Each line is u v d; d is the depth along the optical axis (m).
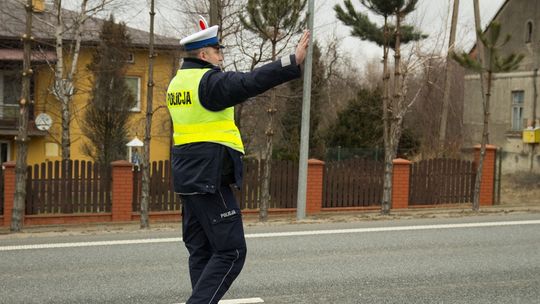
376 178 16.77
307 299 5.65
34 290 5.98
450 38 26.25
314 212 16.02
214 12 14.34
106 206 15.41
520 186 23.41
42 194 14.92
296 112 27.59
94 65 22.38
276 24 13.23
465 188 17.17
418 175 16.72
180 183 3.99
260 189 16.12
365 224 10.44
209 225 4.00
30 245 8.38
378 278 6.45
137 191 15.52
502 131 29.22
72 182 15.14
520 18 28.50
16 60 23.89
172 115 4.06
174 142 4.12
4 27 24.31
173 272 6.73
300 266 6.99
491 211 13.62
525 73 28.05
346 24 20.62
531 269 6.92
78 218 15.10
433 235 9.12
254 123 26.83
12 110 25.45
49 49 25.16
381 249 8.02
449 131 35.56
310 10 13.21
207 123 3.87
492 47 13.94
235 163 3.93
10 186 14.46
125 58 22.53
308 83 13.46
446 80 27.27
